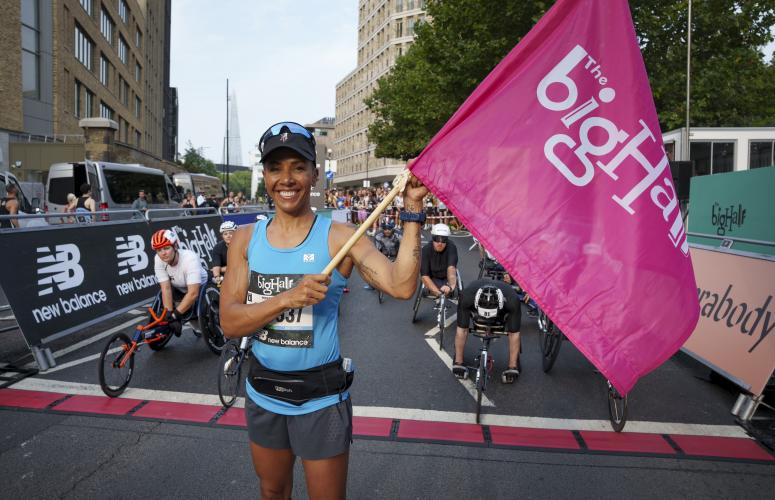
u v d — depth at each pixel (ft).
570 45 8.70
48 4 82.12
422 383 18.74
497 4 65.31
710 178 24.53
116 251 25.89
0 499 11.18
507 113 8.60
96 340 23.68
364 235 6.92
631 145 8.50
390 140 147.02
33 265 20.57
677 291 8.25
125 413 15.64
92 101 109.50
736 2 62.69
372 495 11.48
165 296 19.97
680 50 62.34
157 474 12.20
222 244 24.06
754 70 68.28
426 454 13.35
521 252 8.32
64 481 11.88
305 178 6.80
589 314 8.14
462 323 18.89
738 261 19.56
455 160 8.51
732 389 18.42
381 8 250.78
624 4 8.73
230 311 6.74
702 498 11.62
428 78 77.15
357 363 20.98
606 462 13.15
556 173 8.46
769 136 47.39
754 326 17.48
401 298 6.78
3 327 25.72
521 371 20.39
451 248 25.93
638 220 8.35
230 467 12.54
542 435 14.64
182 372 19.52
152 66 195.42
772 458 13.51
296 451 6.88
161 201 68.49
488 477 12.32
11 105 70.95
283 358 6.81
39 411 15.70
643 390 18.43
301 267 6.84
